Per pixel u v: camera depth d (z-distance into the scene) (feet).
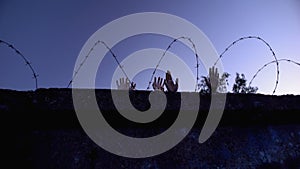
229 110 4.55
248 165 4.48
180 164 4.17
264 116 4.94
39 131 3.86
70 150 3.81
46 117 3.75
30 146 3.69
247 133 4.92
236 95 4.75
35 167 3.55
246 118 4.85
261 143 4.85
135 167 3.96
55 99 3.72
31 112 3.59
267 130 5.09
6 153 3.53
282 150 4.86
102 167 3.80
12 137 3.68
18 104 3.51
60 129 3.97
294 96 5.15
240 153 4.59
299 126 5.37
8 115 3.50
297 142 5.07
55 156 3.70
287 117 5.18
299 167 4.69
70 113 3.78
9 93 3.53
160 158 4.17
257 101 4.80
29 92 3.68
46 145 3.76
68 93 3.82
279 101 4.97
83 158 3.79
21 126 3.78
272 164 4.62
